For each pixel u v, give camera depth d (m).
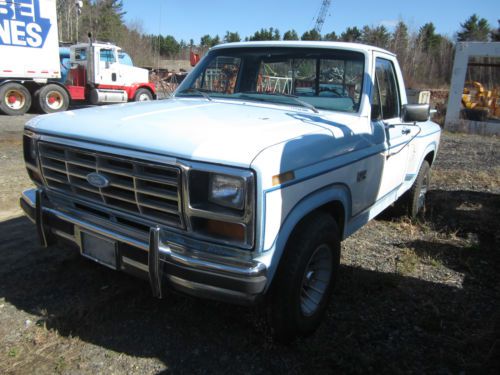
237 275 2.35
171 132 2.57
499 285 3.94
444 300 3.62
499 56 14.91
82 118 3.01
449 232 5.17
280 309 2.73
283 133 2.70
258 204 2.28
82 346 2.82
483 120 16.41
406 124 4.23
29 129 3.16
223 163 2.29
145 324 3.07
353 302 3.50
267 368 2.72
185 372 2.65
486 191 7.33
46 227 3.19
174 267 2.48
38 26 14.81
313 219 2.85
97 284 3.55
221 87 4.20
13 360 2.67
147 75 19.06
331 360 2.81
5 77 14.48
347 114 3.56
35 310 3.17
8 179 6.29
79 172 2.84
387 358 2.87
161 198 2.49
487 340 3.09
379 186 3.86
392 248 4.64
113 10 56.53
